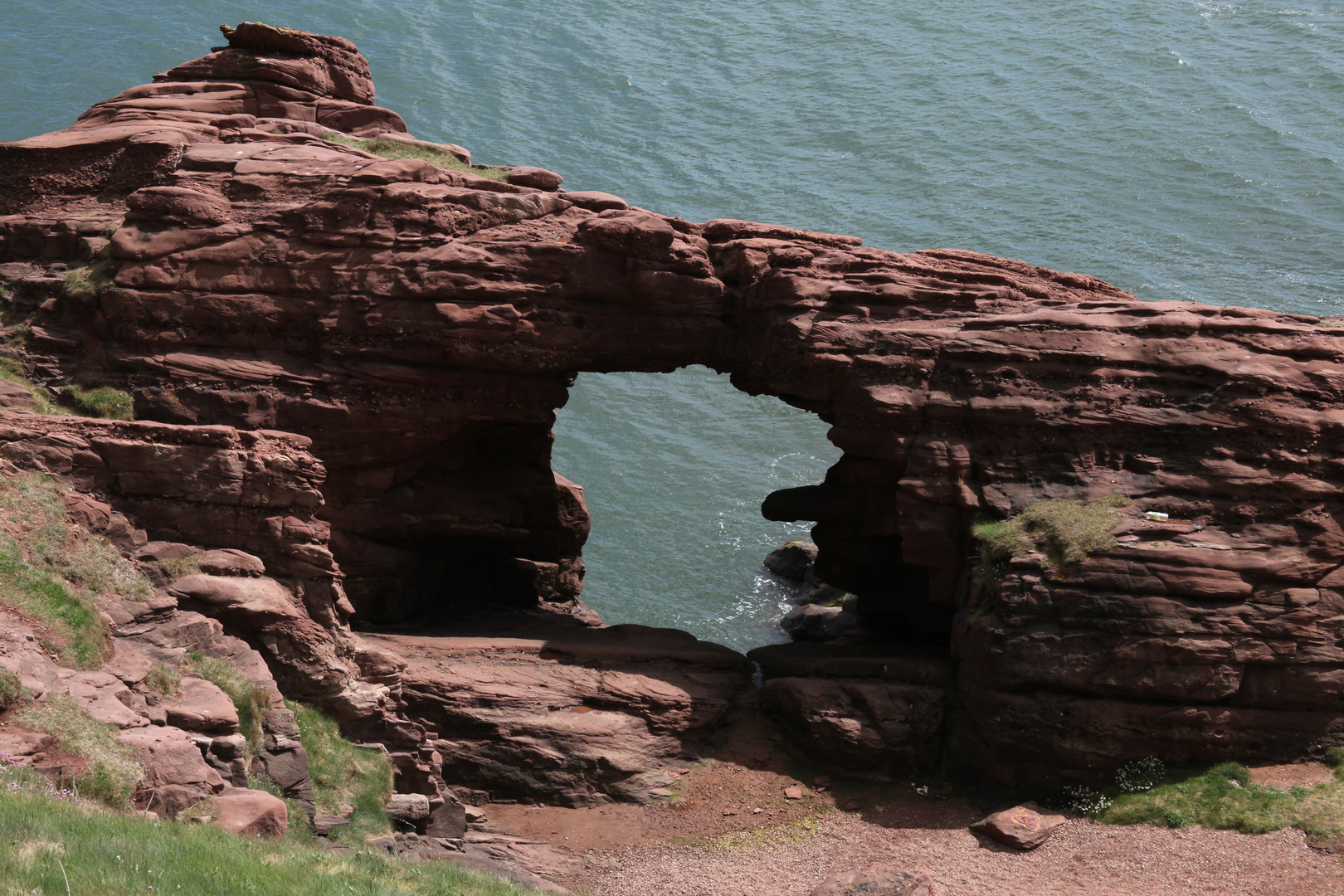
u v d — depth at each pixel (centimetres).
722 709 2723
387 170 2880
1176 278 6719
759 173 8075
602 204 3091
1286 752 2441
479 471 3375
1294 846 2194
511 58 9369
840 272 3036
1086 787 2477
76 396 2733
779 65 9631
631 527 5231
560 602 3941
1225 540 2528
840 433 2908
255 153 2995
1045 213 7531
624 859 2339
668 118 8769
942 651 3003
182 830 1341
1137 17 10088
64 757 1448
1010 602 2539
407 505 3067
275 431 2631
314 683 2308
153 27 9075
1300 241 7125
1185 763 2458
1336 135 8275
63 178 3027
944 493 2773
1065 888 2170
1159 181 7912
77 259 2916
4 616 1755
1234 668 2439
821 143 8512
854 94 9131
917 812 2511
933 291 2944
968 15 10338
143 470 2372
